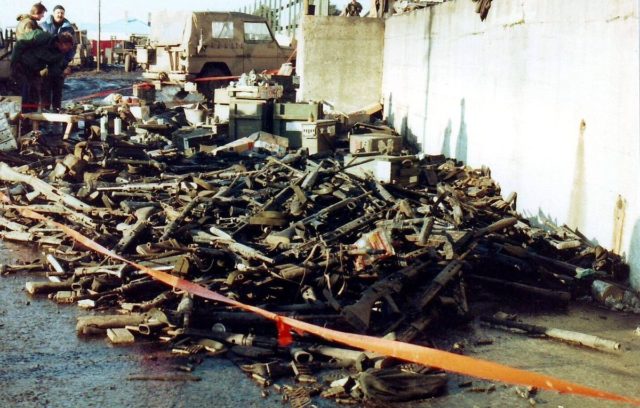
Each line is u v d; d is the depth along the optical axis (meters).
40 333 5.42
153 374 4.73
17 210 8.81
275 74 21.33
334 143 13.13
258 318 5.43
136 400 4.38
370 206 8.02
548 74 8.45
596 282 6.53
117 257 6.55
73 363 4.89
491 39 10.48
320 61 18.00
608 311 6.31
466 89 11.70
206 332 5.28
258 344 5.11
